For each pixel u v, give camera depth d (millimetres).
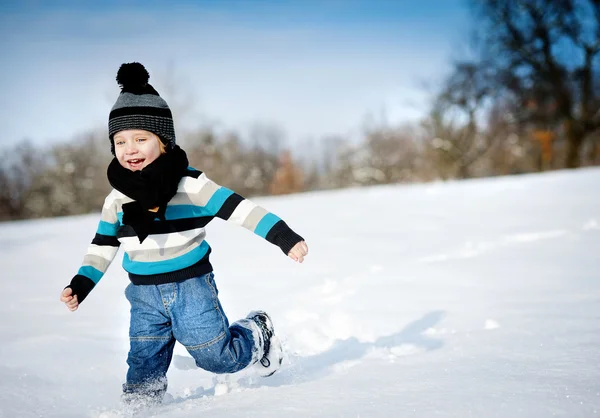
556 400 1705
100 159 37938
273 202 12531
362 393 1895
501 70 28328
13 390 2277
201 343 2100
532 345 2328
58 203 42188
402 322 3008
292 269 4855
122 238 2176
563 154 32938
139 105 2201
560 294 3336
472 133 30703
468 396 1789
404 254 5145
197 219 2191
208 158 36844
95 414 2035
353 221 7973
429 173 37438
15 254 7289
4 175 44000
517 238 5551
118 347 2916
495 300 3314
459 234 6059
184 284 2121
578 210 7137
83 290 2180
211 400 2006
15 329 3354
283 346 2484
